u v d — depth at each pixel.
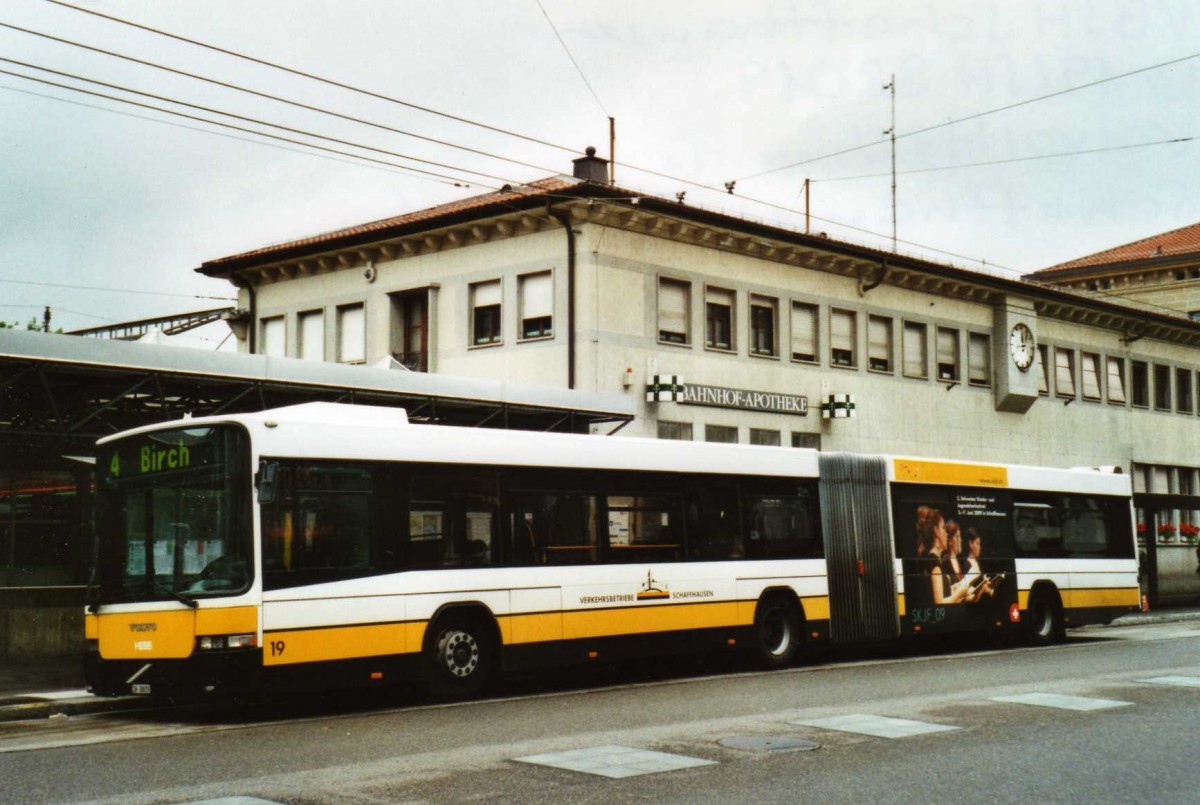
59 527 19.88
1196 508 36.78
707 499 18.56
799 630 19.69
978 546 22.73
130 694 13.44
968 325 39.06
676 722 12.54
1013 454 40.41
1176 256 57.97
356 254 32.97
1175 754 10.44
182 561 13.43
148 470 13.88
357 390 21.02
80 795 8.73
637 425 28.83
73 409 20.52
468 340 30.45
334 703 15.15
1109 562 25.38
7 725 13.37
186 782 9.23
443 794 8.67
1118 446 45.25
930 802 8.47
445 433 15.38
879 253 34.66
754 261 32.19
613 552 17.09
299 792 8.77
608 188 27.86
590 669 19.61
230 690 12.90
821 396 33.62
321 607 13.70
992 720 12.48
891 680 16.88
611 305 28.52
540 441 16.48
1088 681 16.36
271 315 35.19
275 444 13.58
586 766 9.81
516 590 15.78
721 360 30.98
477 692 15.95
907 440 36.31
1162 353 48.03
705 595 18.22
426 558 14.90
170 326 37.44
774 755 10.34
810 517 20.09
